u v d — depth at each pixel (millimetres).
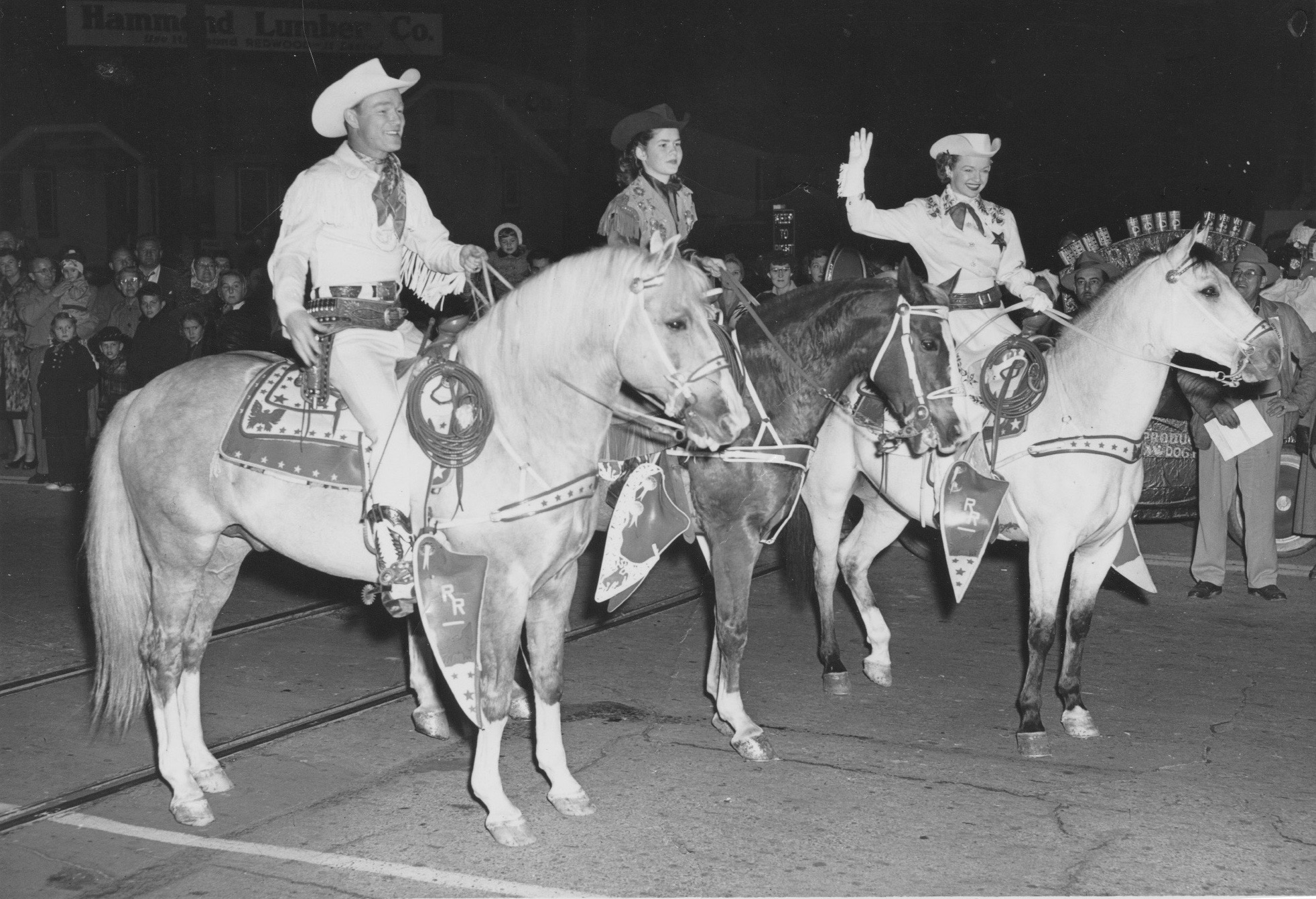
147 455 4844
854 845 4461
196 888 4176
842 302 5184
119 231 22797
